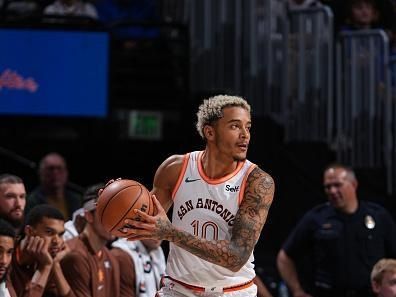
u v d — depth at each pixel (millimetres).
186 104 19469
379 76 19141
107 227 9180
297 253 16125
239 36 19125
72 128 19562
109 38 18625
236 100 9750
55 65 18469
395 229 15961
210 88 19250
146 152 20297
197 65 19344
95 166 20359
